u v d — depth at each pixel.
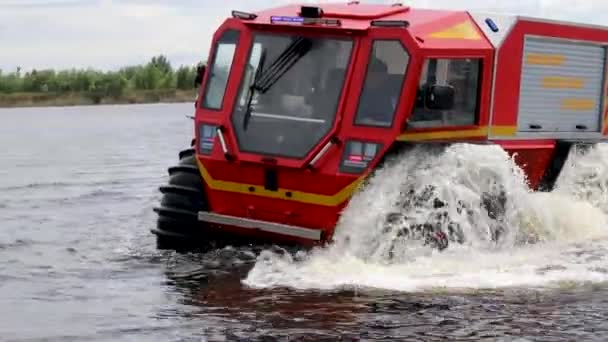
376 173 10.52
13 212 15.61
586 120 13.41
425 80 10.59
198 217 11.23
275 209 10.92
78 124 53.97
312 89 10.87
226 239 11.52
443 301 9.02
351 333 8.05
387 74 10.52
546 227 11.80
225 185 11.15
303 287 9.59
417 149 10.71
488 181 10.92
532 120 12.28
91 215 15.23
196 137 11.40
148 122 56.47
